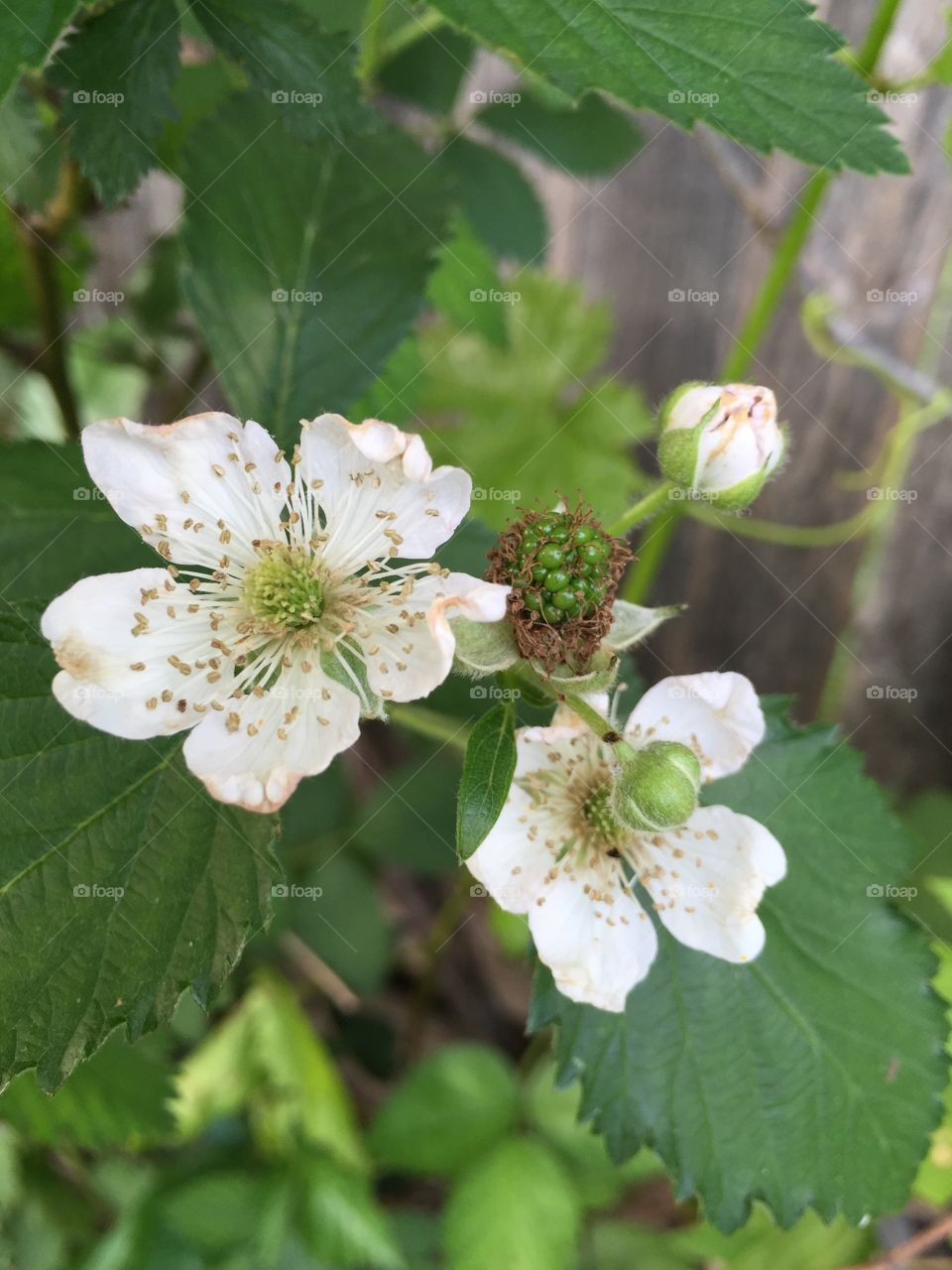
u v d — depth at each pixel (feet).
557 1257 0.53
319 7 0.45
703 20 0.27
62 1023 0.27
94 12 0.30
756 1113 0.35
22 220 0.42
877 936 0.36
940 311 0.66
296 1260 0.51
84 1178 0.53
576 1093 0.57
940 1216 0.53
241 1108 0.58
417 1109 0.56
